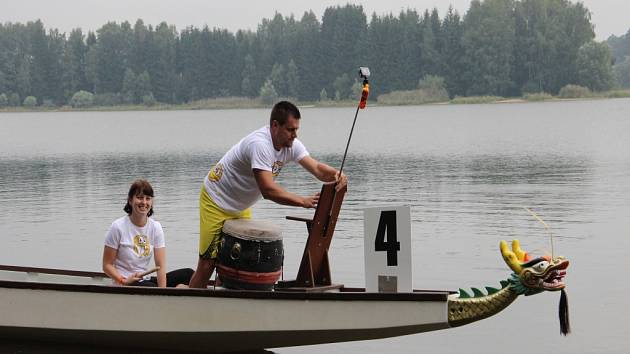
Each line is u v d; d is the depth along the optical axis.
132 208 9.48
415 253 14.73
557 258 8.23
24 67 182.00
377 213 8.59
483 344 9.86
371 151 43.44
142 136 68.06
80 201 22.75
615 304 11.29
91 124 102.25
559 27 156.00
